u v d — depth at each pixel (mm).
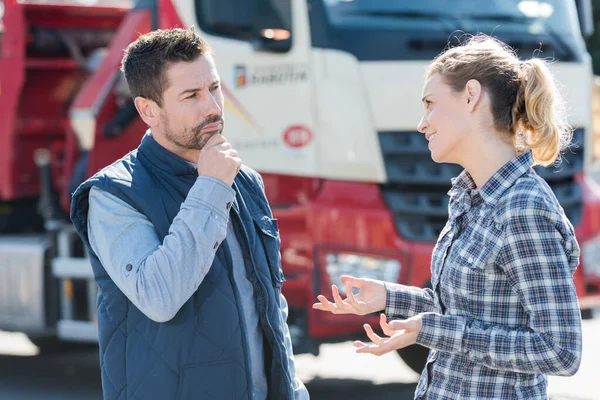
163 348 3686
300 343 8250
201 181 3686
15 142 11133
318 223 8211
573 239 3660
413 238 8312
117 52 9656
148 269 3562
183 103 3783
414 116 8383
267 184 8484
